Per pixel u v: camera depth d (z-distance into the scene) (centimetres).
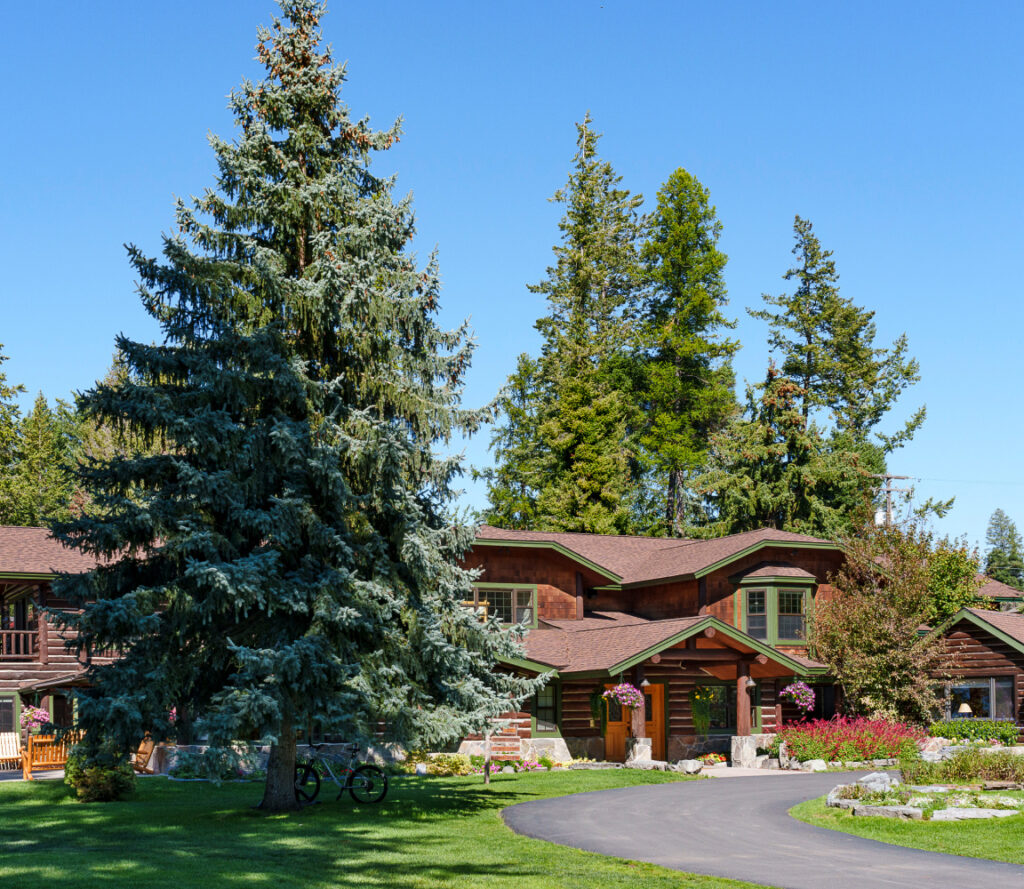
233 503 1989
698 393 6519
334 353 2244
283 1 2338
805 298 6631
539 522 5712
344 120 2311
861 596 3888
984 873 1527
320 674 1941
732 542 4122
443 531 2256
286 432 1986
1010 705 3656
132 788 2423
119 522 1972
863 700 3725
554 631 3766
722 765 3478
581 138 7050
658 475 6688
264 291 2122
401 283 2223
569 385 5956
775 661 3531
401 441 2086
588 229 6988
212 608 1964
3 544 3538
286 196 2200
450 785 2731
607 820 2106
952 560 4391
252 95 2277
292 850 1702
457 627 2300
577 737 3497
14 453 6438
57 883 1377
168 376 2117
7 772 3066
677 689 3678
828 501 5797
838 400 6594
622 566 4325
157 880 1414
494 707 2261
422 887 1420
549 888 1416
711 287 6788
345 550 2066
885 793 2195
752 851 1734
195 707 2136
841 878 1491
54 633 3453
